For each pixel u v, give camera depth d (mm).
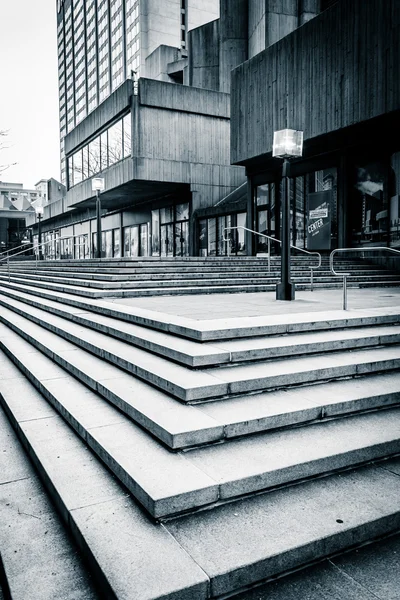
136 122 24125
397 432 3602
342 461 3264
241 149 20656
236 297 9117
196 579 2252
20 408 4602
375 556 2684
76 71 108688
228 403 3775
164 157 24938
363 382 4402
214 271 12391
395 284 12852
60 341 6605
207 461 3092
